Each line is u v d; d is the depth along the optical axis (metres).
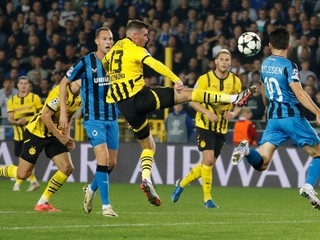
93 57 25.23
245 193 39.50
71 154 45.31
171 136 45.91
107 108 25.31
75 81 26.62
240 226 23.00
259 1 56.00
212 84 31.89
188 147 44.31
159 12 56.50
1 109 52.94
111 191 39.03
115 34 56.50
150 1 57.50
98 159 24.95
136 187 42.06
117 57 23.69
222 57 31.70
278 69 23.95
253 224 23.62
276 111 24.23
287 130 24.14
